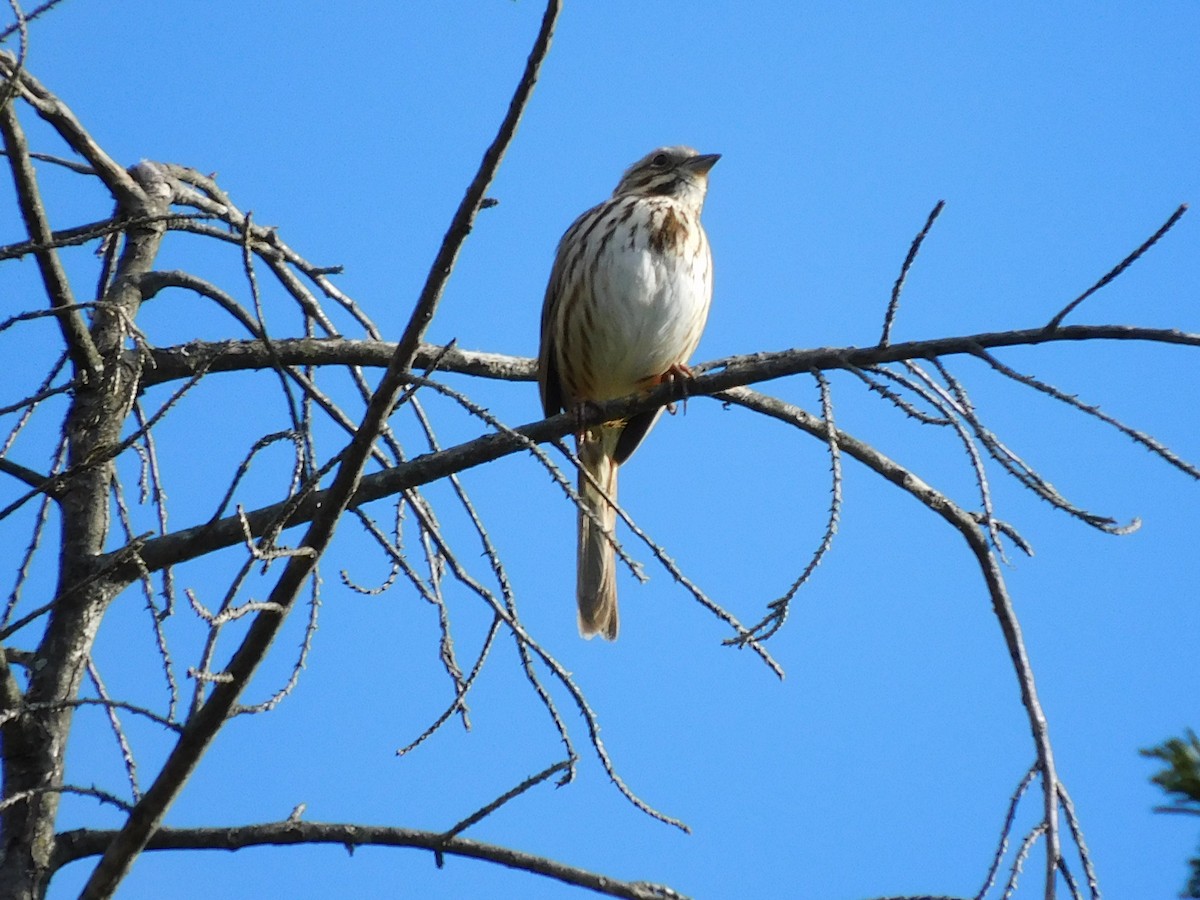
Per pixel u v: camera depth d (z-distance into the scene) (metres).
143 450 10.62
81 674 10.20
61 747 9.89
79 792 8.62
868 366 9.21
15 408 9.12
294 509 8.48
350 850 9.62
